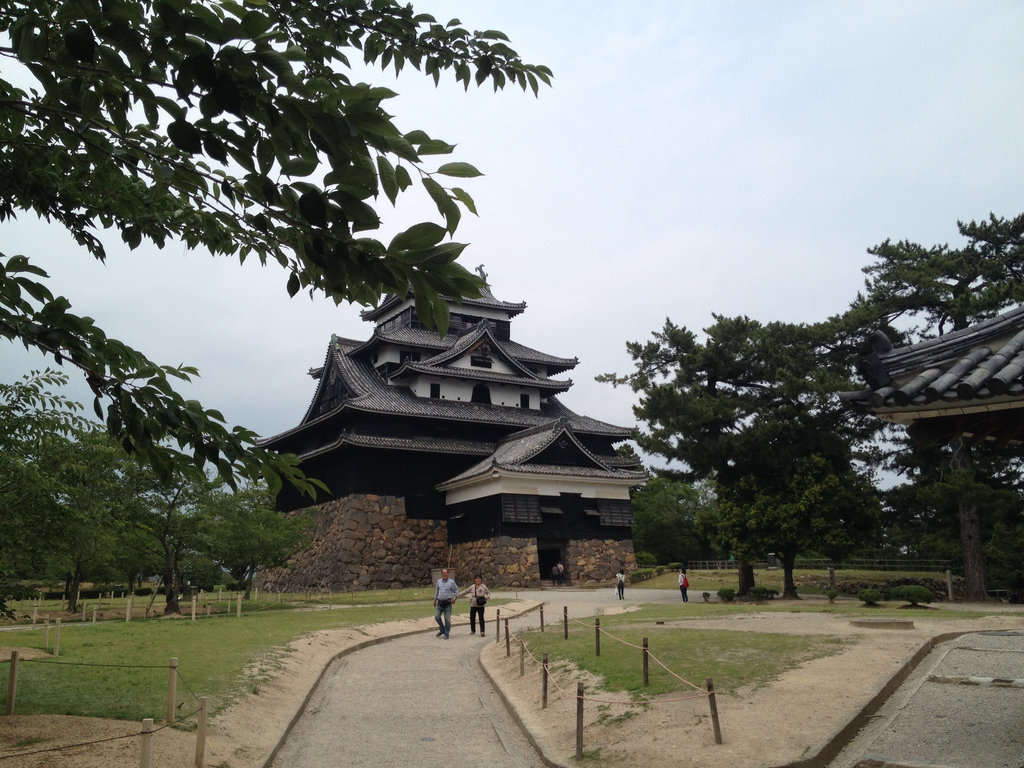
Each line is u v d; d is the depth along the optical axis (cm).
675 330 3919
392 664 1870
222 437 563
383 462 4691
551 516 4441
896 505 3881
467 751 1095
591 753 980
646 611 2667
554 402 5953
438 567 4681
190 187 502
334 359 5403
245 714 1156
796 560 5422
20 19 427
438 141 398
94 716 1011
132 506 2888
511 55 662
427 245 413
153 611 3441
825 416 3497
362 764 1033
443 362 5234
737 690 1139
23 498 982
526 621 2672
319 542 4775
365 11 628
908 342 3947
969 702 1062
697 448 3600
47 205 727
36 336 516
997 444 721
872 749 895
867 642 1518
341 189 402
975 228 3947
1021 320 703
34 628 2392
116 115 470
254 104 393
